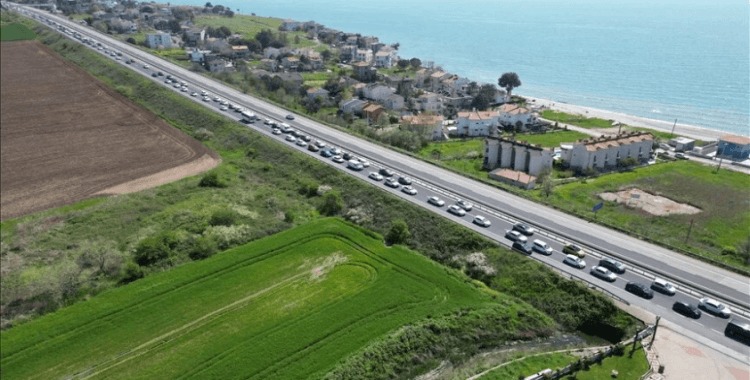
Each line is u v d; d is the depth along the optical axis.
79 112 155.50
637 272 72.12
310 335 61.88
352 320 64.50
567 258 74.00
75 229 88.75
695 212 99.62
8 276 74.75
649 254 76.75
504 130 169.88
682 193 109.88
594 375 55.31
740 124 198.38
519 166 123.94
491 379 56.50
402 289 71.00
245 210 95.62
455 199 95.31
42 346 60.16
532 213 90.12
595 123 182.12
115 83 178.75
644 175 122.69
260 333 62.41
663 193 109.75
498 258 76.75
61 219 92.31
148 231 86.94
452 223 85.31
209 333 62.53
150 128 143.38
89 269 76.38
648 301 65.88
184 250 81.88
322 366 57.03
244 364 57.34
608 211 98.81
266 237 85.56
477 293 70.19
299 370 56.50
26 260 79.19
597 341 63.16
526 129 171.50
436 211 89.88
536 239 80.81
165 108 153.88
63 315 65.56
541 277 71.31
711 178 120.81
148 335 62.22
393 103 185.62
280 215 95.00
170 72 191.12
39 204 100.00
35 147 129.25
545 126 175.00
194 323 64.44
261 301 68.75
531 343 63.22
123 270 75.38
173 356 58.72
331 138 130.25
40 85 179.62
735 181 118.62
